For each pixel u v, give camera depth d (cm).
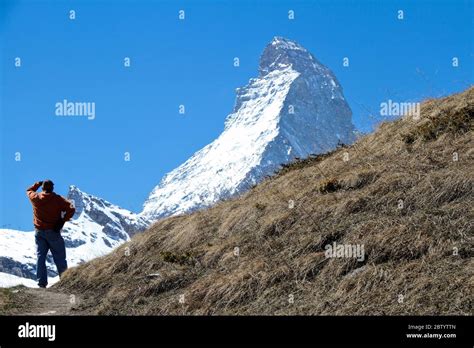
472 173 1489
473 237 1305
